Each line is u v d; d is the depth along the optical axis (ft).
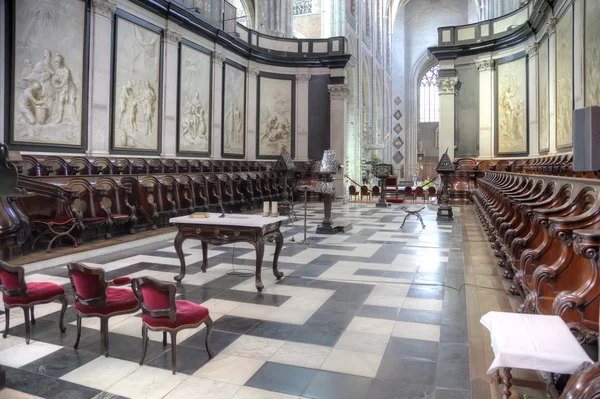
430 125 148.05
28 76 33.19
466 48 63.31
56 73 35.24
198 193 42.14
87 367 12.00
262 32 69.67
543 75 51.67
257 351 12.96
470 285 19.10
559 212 12.19
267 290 19.31
